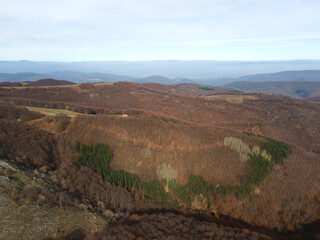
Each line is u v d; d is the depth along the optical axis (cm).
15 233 2184
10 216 2327
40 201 2683
